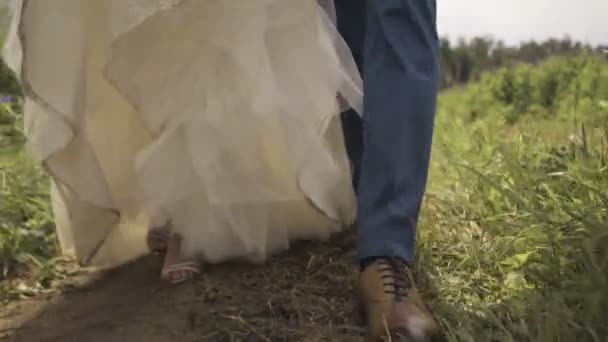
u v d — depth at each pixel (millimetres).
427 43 1824
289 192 2158
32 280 2396
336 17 2254
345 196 2238
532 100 6836
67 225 2316
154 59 2055
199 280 2148
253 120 2045
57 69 1988
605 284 1669
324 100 2061
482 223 2301
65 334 1998
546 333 1578
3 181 2977
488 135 3186
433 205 2555
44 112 2035
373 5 1841
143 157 2086
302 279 2117
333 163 2145
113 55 2037
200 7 2012
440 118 5359
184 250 2148
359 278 1846
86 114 2105
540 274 1860
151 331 1933
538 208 2195
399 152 1789
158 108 2074
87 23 2035
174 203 2090
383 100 1797
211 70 2041
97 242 2281
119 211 2197
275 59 2053
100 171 2115
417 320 1706
